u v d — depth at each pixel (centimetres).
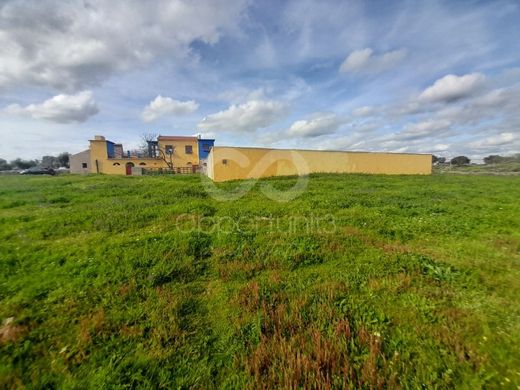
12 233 546
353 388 187
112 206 798
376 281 337
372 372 196
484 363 206
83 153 3694
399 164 2181
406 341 232
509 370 200
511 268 378
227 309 288
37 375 203
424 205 803
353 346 226
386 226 582
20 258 414
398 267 376
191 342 239
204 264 404
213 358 221
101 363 214
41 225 598
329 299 300
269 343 231
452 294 307
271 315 270
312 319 265
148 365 212
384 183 1439
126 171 3412
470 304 288
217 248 462
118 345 234
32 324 260
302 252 431
